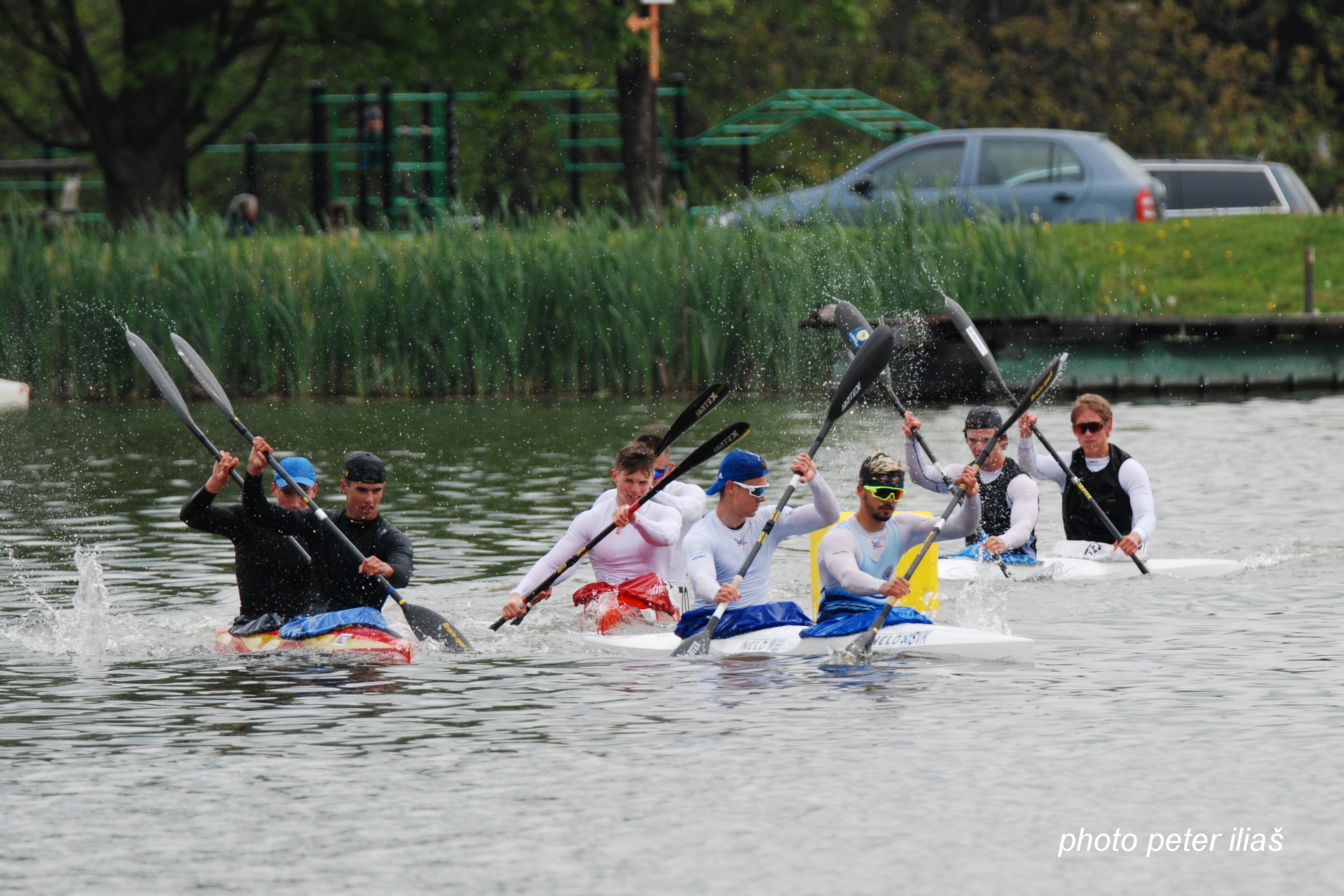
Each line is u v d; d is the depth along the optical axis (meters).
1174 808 20.36
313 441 61.88
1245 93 154.00
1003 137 90.38
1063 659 28.83
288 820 20.14
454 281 79.75
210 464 56.31
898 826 19.78
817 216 84.50
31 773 22.11
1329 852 18.84
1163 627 31.53
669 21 157.00
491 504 47.09
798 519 31.77
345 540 30.66
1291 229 93.25
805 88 157.25
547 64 111.38
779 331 79.31
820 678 27.64
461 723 24.69
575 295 79.69
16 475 53.72
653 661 29.25
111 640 30.80
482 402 77.12
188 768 22.34
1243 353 79.50
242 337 80.12
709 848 19.06
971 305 80.69
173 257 80.38
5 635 31.33
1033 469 40.41
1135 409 71.69
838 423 66.75
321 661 29.09
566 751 23.09
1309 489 48.91
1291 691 26.11
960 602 34.56
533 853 18.92
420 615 30.31
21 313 80.19
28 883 18.08
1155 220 90.75
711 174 155.25
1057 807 20.42
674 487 36.12
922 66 158.00
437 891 17.80
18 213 97.12
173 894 17.75
